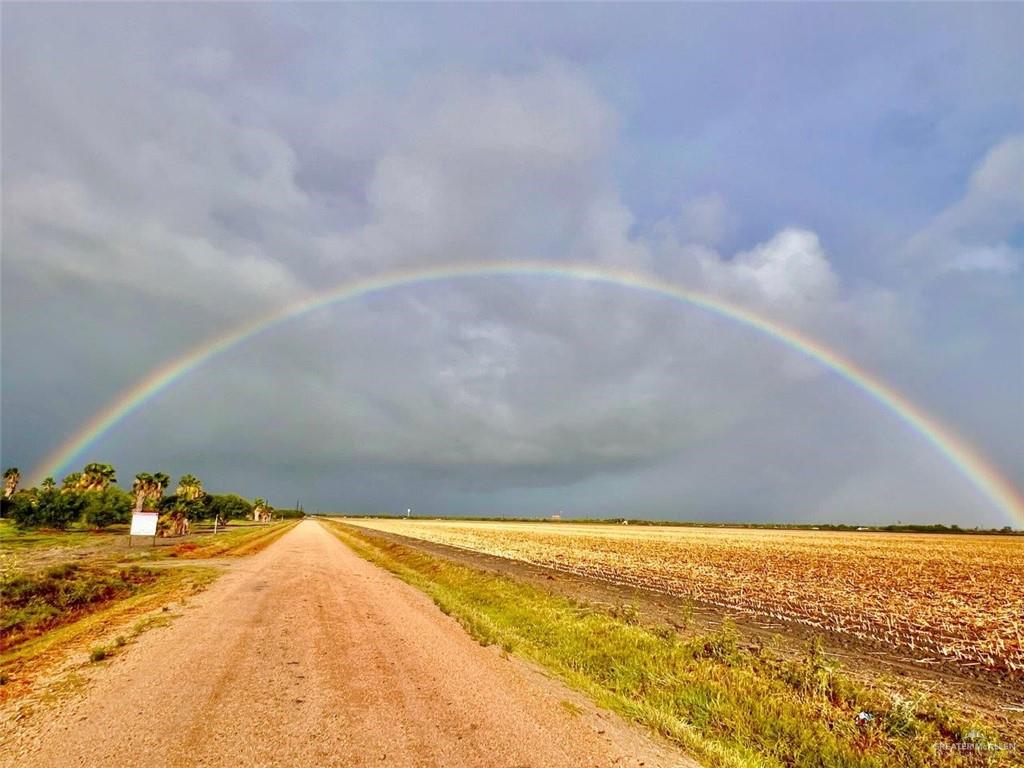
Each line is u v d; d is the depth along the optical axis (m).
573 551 44.66
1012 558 44.25
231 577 19.98
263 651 9.35
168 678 7.69
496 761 5.48
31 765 5.05
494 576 22.78
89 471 75.00
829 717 7.50
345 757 5.39
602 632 11.77
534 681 8.23
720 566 32.88
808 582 25.86
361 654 9.41
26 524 56.06
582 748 5.91
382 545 46.97
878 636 15.12
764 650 11.81
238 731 5.91
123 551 32.22
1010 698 10.10
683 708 7.61
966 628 16.33
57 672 7.95
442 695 7.38
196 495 95.94
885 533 153.75
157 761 5.17
